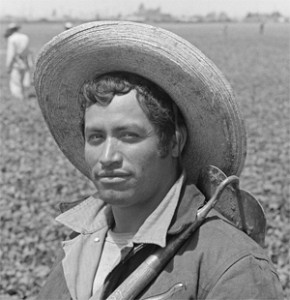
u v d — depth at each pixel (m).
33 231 8.96
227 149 2.76
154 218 2.62
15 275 7.50
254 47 55.16
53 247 8.11
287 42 61.16
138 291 2.54
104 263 2.77
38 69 2.94
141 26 2.62
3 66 45.72
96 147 2.63
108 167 2.59
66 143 3.18
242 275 2.45
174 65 2.59
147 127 2.59
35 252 8.06
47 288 2.95
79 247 2.86
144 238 2.59
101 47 2.68
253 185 11.19
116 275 2.65
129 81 2.61
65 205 3.11
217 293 2.45
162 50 2.59
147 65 2.62
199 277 2.50
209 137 2.76
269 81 31.53
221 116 2.68
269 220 9.27
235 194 2.69
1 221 9.46
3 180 12.22
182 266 2.53
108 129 2.59
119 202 2.62
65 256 2.92
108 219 2.89
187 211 2.61
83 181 11.67
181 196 2.66
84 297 2.73
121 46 2.63
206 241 2.55
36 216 9.70
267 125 18.83
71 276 2.80
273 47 55.19
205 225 2.59
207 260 2.51
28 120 20.14
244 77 33.22
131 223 2.74
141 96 2.59
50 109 3.06
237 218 2.71
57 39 2.77
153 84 2.64
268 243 8.05
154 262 2.55
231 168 2.81
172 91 2.64
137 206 2.69
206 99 2.66
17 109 22.47
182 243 2.58
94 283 2.75
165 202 2.64
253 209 2.70
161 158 2.65
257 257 2.51
